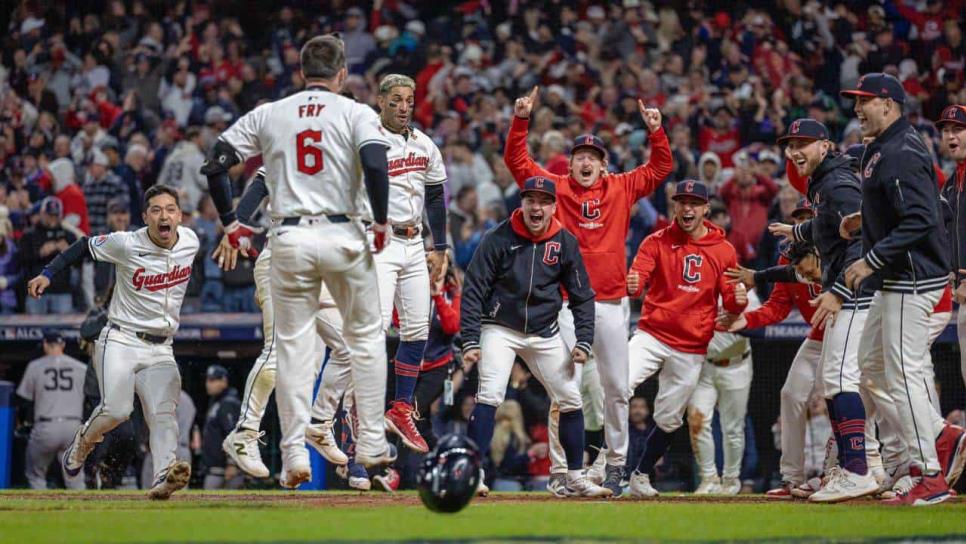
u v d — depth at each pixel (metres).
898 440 28.80
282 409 20.22
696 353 29.55
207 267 47.34
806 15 62.47
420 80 61.84
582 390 33.44
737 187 48.91
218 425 38.69
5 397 39.00
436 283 27.31
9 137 60.59
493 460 39.12
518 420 39.47
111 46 63.12
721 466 38.91
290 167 19.56
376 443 20.42
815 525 18.14
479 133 56.50
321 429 25.03
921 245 22.44
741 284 29.78
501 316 25.77
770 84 59.78
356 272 19.75
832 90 61.25
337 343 24.78
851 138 56.62
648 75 59.72
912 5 62.41
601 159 28.30
